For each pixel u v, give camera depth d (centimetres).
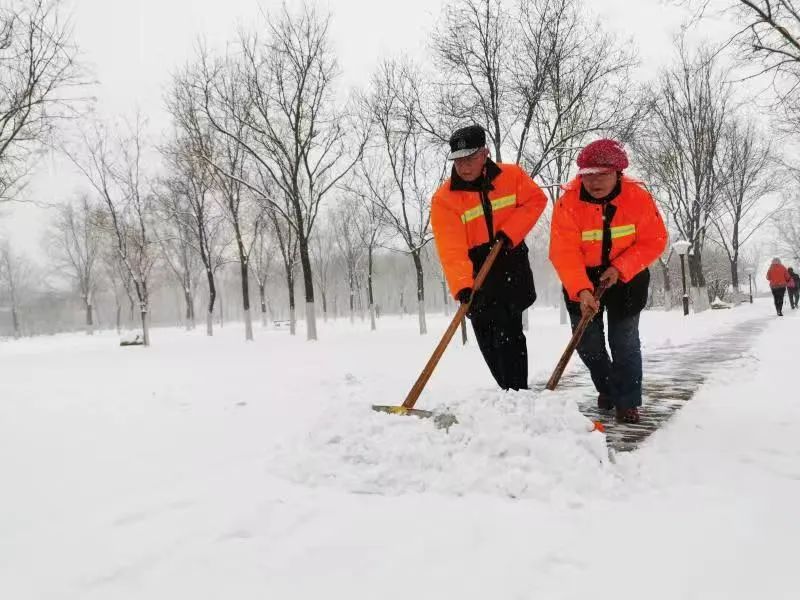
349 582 179
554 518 223
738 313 1905
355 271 3534
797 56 782
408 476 266
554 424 279
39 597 176
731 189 2698
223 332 2655
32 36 1320
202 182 1909
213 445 346
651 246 383
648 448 319
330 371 675
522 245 405
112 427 414
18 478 293
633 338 388
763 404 424
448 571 183
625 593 168
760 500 237
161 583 182
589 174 369
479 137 370
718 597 165
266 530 218
